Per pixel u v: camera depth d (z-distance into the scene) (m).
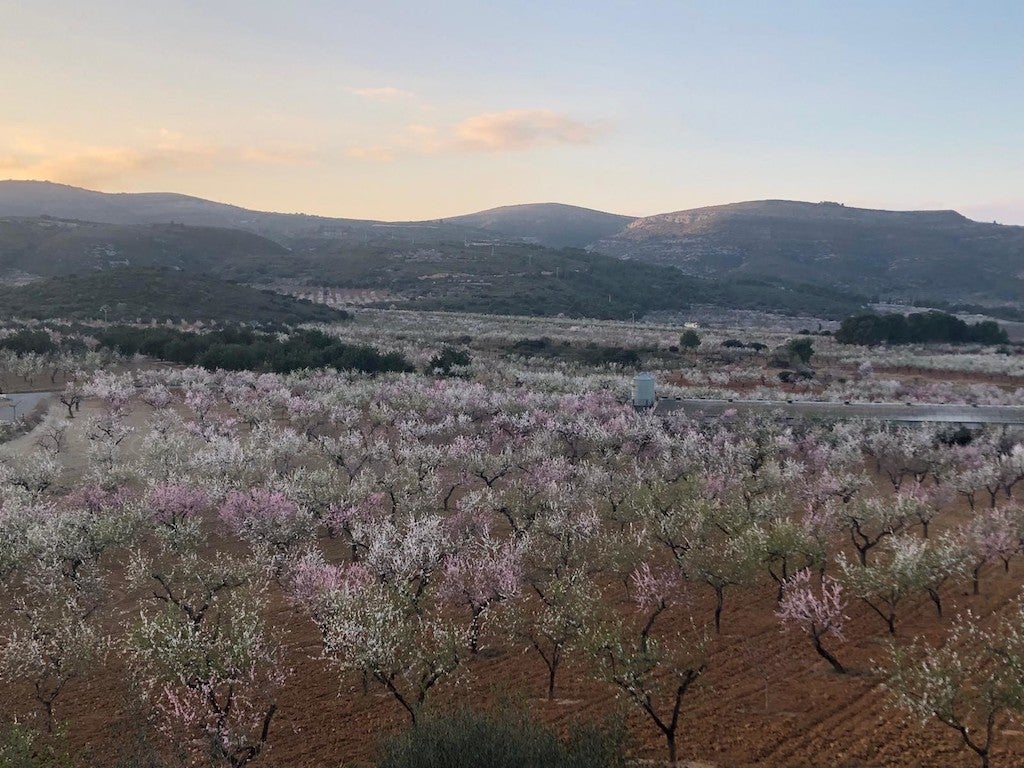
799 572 39.00
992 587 42.59
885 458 69.50
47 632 33.28
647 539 43.75
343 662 30.80
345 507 50.44
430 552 38.75
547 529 43.47
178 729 29.05
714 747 28.08
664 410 82.44
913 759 26.78
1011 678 25.06
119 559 47.19
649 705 27.72
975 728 28.23
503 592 36.00
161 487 49.75
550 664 32.09
